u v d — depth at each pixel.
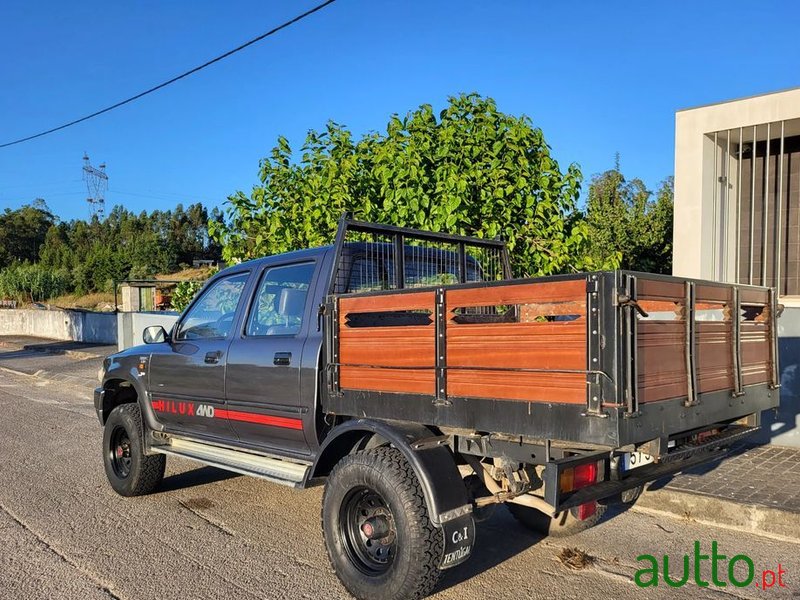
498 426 3.49
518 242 8.55
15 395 13.35
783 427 7.43
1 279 46.62
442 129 8.63
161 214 96.25
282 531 5.29
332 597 4.11
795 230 9.23
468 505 3.74
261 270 5.35
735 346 4.15
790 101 8.07
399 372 3.98
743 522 5.28
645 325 3.34
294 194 9.38
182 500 6.12
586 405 3.18
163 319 14.34
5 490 6.42
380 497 3.86
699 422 3.77
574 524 4.94
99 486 6.58
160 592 4.16
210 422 5.46
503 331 3.48
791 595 4.14
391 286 5.22
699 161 8.84
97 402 6.59
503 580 4.34
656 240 12.66
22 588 4.21
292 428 4.74
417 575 3.63
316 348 4.58
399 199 8.11
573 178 8.77
